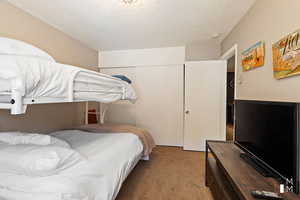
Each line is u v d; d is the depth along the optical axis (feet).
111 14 6.83
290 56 3.82
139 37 9.59
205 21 7.46
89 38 9.73
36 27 7.06
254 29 5.78
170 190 6.10
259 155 4.05
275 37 4.48
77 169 3.57
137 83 12.07
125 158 5.43
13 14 6.08
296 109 2.89
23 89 2.76
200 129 10.45
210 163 6.02
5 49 3.39
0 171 3.32
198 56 10.86
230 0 5.77
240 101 5.17
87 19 7.30
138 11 6.58
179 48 11.19
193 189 6.16
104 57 12.43
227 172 3.85
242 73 6.88
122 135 6.98
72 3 6.00
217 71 10.12
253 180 3.48
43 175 3.17
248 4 5.97
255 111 4.28
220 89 10.12
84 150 4.90
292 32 3.77
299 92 3.61
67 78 3.88
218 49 10.60
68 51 9.18
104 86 5.66
